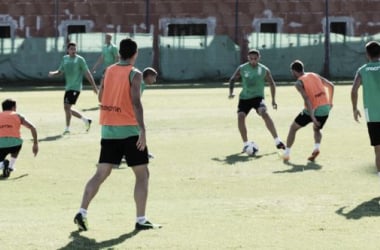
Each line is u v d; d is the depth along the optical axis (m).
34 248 10.50
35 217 12.67
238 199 14.07
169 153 20.52
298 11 59.38
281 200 13.86
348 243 10.62
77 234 11.31
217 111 31.48
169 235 11.20
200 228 11.63
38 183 16.41
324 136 23.53
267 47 55.72
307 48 55.72
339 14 59.47
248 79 20.52
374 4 59.34
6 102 17.97
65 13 58.53
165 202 13.89
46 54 53.38
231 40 54.75
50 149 21.58
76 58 25.25
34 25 58.53
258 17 59.25
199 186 15.64
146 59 55.53
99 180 11.62
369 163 18.31
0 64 53.16
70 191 15.43
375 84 14.48
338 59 55.84
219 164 18.62
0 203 14.17
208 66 54.72
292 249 10.34
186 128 26.02
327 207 13.14
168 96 40.28
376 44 14.53
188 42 54.59
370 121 14.58
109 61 34.09
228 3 59.03
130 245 10.63
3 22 58.44
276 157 19.66
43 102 37.44
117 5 58.66
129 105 11.56
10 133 17.77
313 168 17.75
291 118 28.56
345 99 36.47
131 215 12.68
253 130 25.30
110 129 11.59
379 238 10.90
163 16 58.94
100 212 12.95
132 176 17.03
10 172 17.73
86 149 21.55
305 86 18.84
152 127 26.31
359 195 14.24
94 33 55.56
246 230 11.47
